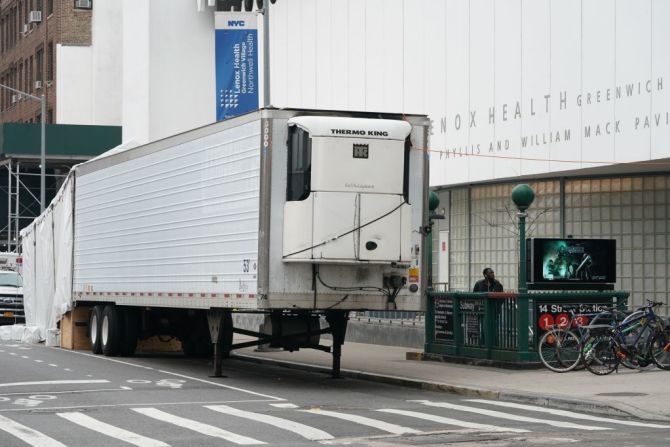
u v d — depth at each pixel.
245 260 21.28
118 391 20.72
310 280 20.91
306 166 20.58
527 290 24.12
